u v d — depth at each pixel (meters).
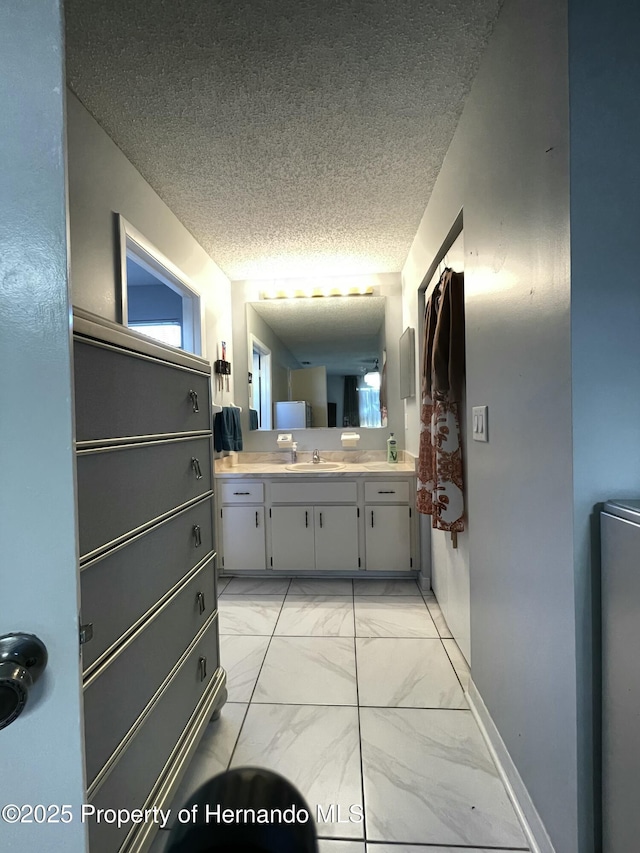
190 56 1.25
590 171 0.82
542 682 0.98
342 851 1.02
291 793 0.92
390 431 3.27
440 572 2.29
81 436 0.81
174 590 1.20
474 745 1.34
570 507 0.85
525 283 1.03
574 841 0.85
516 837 1.05
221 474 2.81
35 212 0.46
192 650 1.31
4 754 0.49
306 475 2.76
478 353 1.38
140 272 3.17
